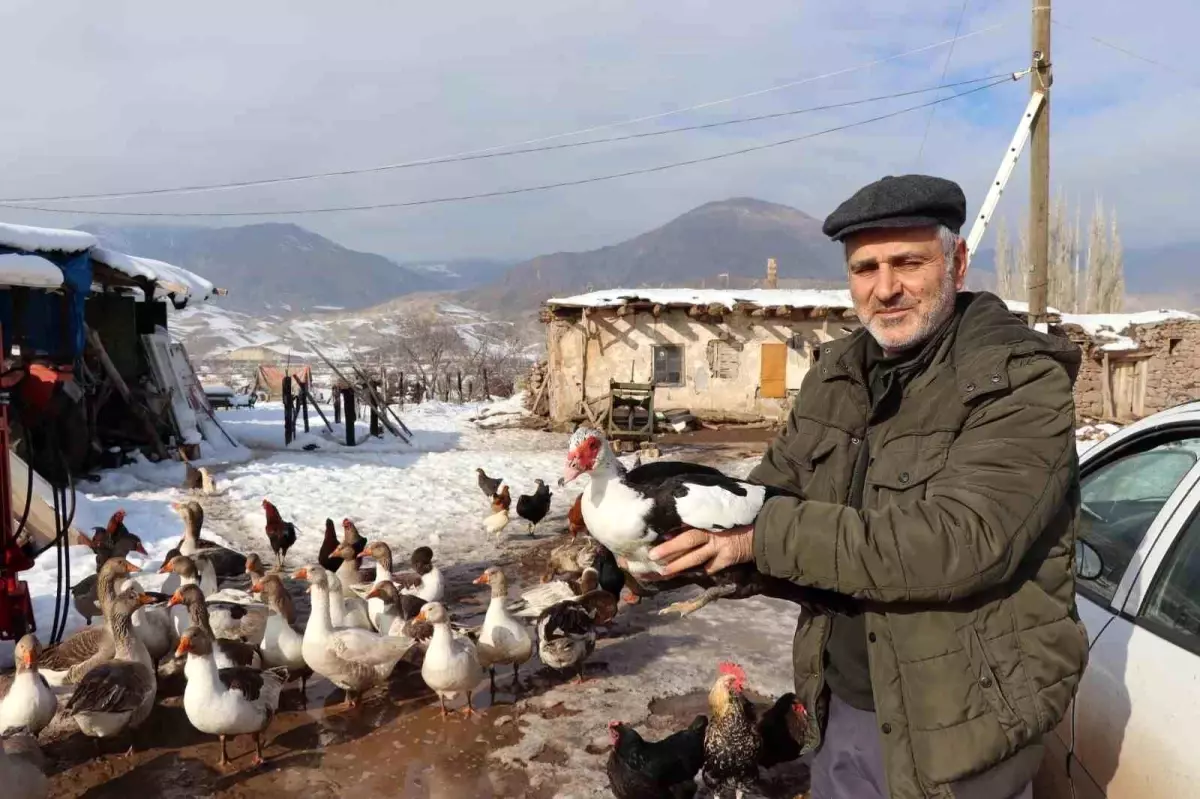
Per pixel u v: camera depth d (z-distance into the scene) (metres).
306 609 7.64
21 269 9.99
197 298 17.02
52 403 6.27
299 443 17.78
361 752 5.01
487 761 4.88
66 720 5.36
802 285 50.88
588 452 2.39
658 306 21.17
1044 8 12.55
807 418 2.54
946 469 2.08
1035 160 12.88
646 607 7.53
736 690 4.23
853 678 2.39
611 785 4.30
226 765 4.85
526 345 105.38
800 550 2.02
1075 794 2.70
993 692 2.00
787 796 4.43
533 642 6.45
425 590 7.39
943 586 1.90
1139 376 19.97
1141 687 2.49
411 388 38.16
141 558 8.62
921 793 2.03
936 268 2.19
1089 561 3.21
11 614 5.86
